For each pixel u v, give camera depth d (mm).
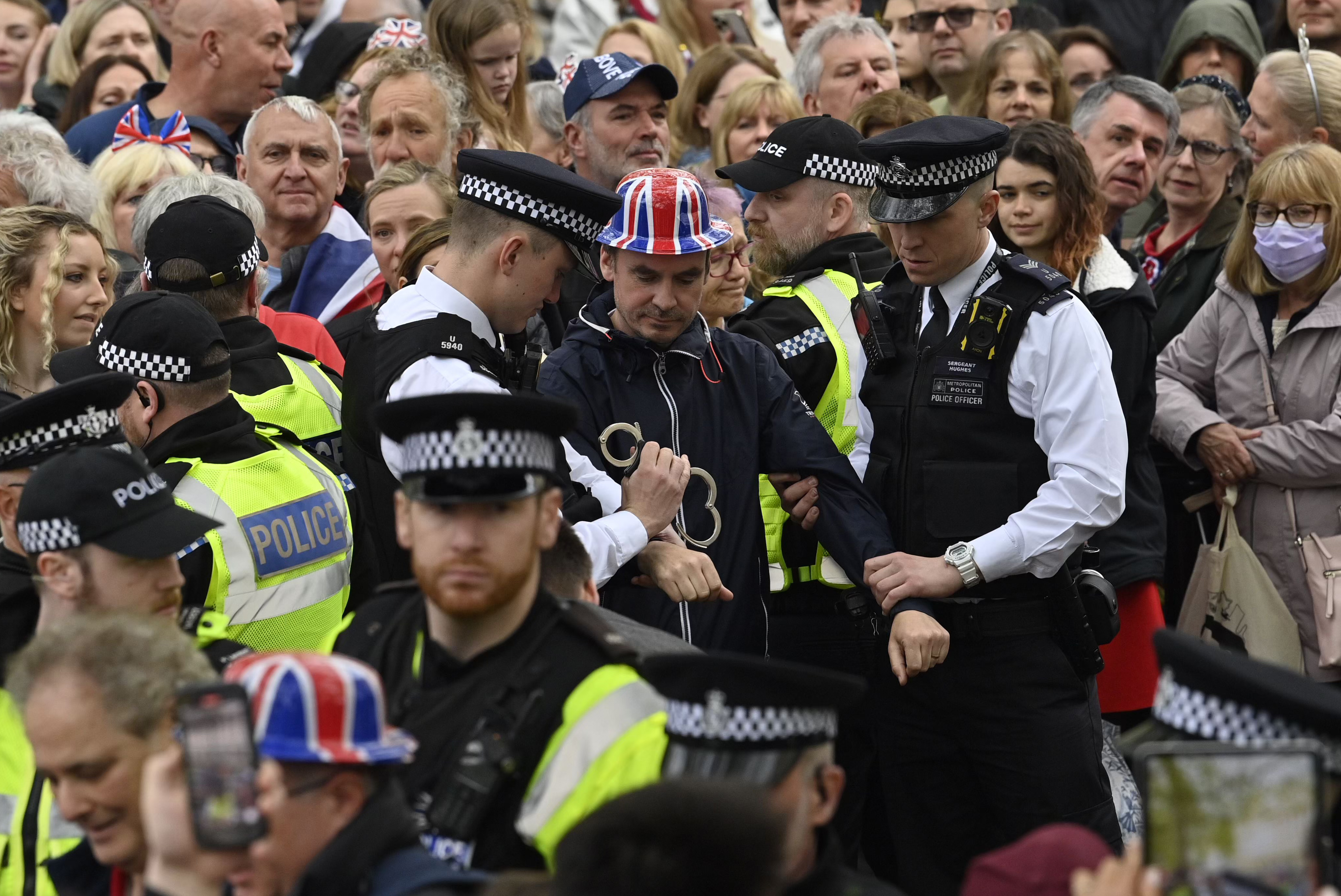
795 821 9227
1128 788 17594
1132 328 18109
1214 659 8531
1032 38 24703
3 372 15930
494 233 14477
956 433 15688
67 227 16156
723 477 15391
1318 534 19047
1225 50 27188
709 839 7562
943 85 27922
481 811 9898
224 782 8391
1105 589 15859
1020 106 24406
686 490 15125
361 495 15156
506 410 10062
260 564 13828
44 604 11734
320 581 14344
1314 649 19078
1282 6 27891
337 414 16562
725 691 9266
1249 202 19578
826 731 9469
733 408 15625
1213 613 19391
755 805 7855
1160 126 22672
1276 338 19609
